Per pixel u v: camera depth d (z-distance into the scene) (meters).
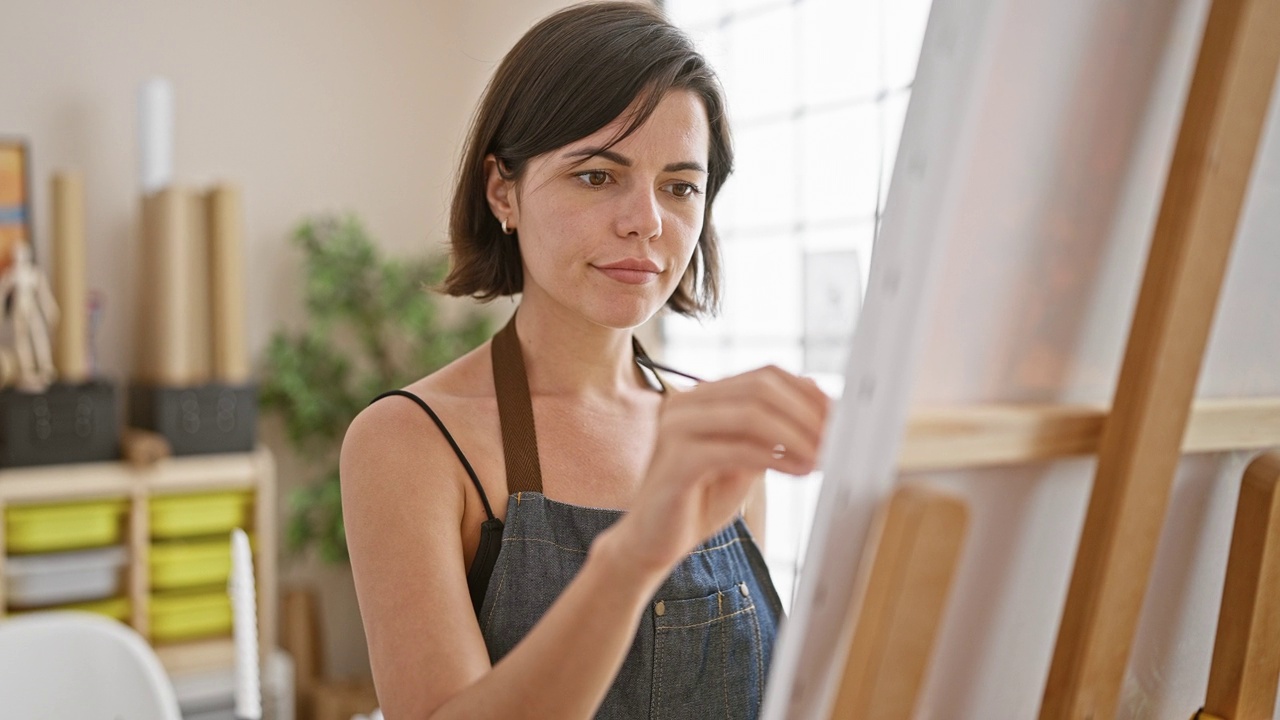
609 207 0.91
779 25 3.16
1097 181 0.60
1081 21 0.57
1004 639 0.63
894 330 0.51
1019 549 0.62
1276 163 0.74
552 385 1.03
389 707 0.79
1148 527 0.61
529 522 0.94
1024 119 0.56
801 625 0.52
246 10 3.75
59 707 1.89
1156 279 0.60
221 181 3.74
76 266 3.22
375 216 4.01
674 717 0.99
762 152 3.26
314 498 3.60
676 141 0.91
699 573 1.02
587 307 0.93
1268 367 0.78
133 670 1.92
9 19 3.40
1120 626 0.61
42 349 3.22
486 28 3.96
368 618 0.84
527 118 0.93
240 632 1.47
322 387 3.70
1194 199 0.59
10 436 3.05
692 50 0.94
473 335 3.77
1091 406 0.63
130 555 3.13
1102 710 0.62
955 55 0.50
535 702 0.65
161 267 3.28
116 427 3.22
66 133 3.49
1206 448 0.71
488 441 0.96
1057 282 0.60
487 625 0.92
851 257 2.27
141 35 3.58
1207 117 0.59
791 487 3.06
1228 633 0.74
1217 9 0.60
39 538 3.02
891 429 0.51
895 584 0.49
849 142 2.95
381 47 3.98
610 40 0.91
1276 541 0.72
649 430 1.07
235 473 3.23
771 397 0.57
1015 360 0.59
